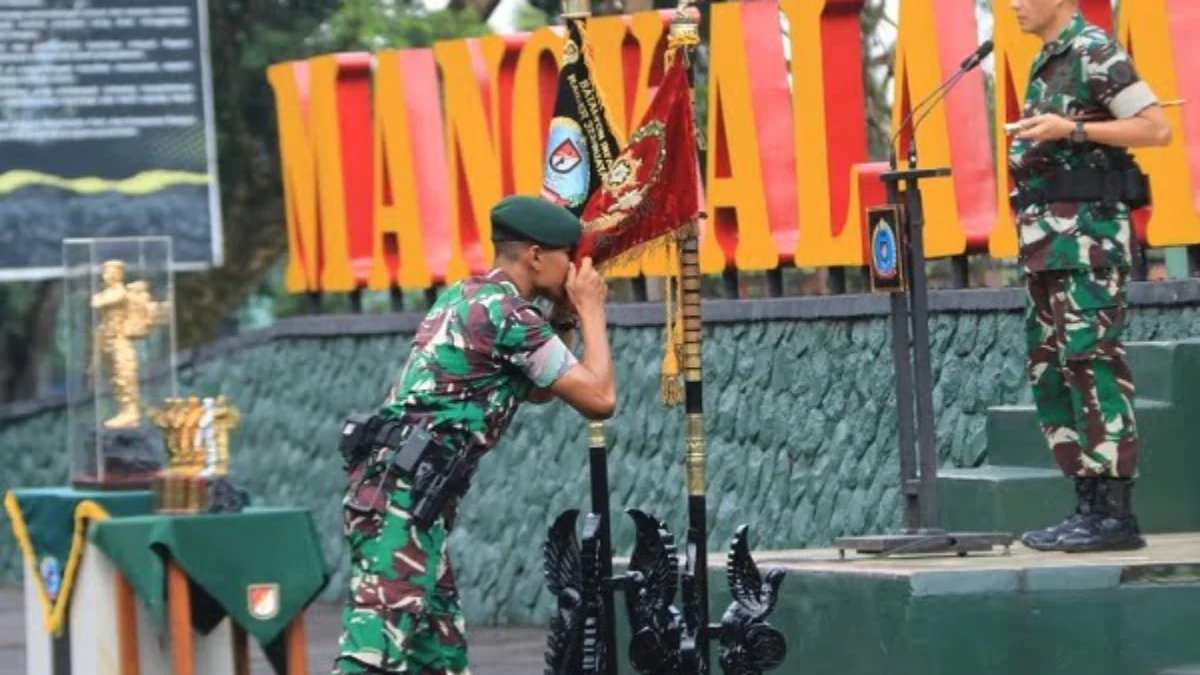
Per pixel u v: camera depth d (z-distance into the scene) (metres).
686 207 20.92
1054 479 26.36
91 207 46.81
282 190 60.66
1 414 50.38
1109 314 23.61
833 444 32.03
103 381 23.28
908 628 22.58
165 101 47.06
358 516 19.70
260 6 59.06
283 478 44.25
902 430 24.66
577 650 20.78
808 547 32.38
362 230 41.59
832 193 32.34
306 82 42.78
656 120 20.97
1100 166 23.55
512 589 38.44
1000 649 22.52
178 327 62.69
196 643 21.83
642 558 20.80
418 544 19.64
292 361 43.94
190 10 47.16
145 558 21.17
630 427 35.97
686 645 20.53
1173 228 28.41
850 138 32.47
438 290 40.28
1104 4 29.66
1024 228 23.91
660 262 34.69
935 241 30.92
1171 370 26.52
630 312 36.00
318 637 36.94
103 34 46.91
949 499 27.12
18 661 35.00
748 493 33.56
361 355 41.69
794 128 32.91
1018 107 29.97
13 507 24.02
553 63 37.19
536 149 37.31
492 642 35.84
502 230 20.23
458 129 38.78
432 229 39.84
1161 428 26.42
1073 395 23.83
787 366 32.91
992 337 29.89
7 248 46.56
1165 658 22.56
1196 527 26.52
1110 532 23.84
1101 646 22.56
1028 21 23.97
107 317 23.30
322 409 42.91
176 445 21.58
